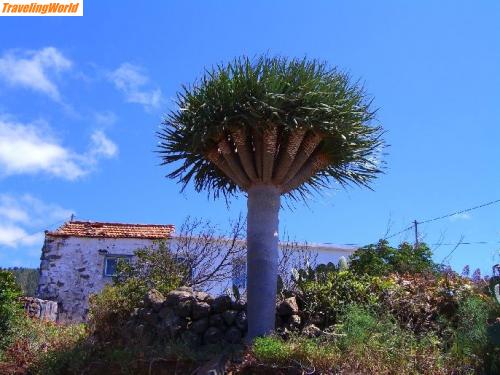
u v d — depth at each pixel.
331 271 9.82
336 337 7.73
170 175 9.45
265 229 8.62
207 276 13.73
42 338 10.85
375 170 9.37
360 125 8.86
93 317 9.87
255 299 8.41
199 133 8.46
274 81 8.41
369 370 7.03
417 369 7.09
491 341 6.92
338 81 8.87
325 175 9.52
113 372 8.26
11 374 9.23
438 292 8.77
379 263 11.12
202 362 7.82
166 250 12.59
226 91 8.47
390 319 8.16
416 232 16.22
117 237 18.16
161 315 9.00
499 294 7.58
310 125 8.36
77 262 18.00
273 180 8.79
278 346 7.47
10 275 11.54
